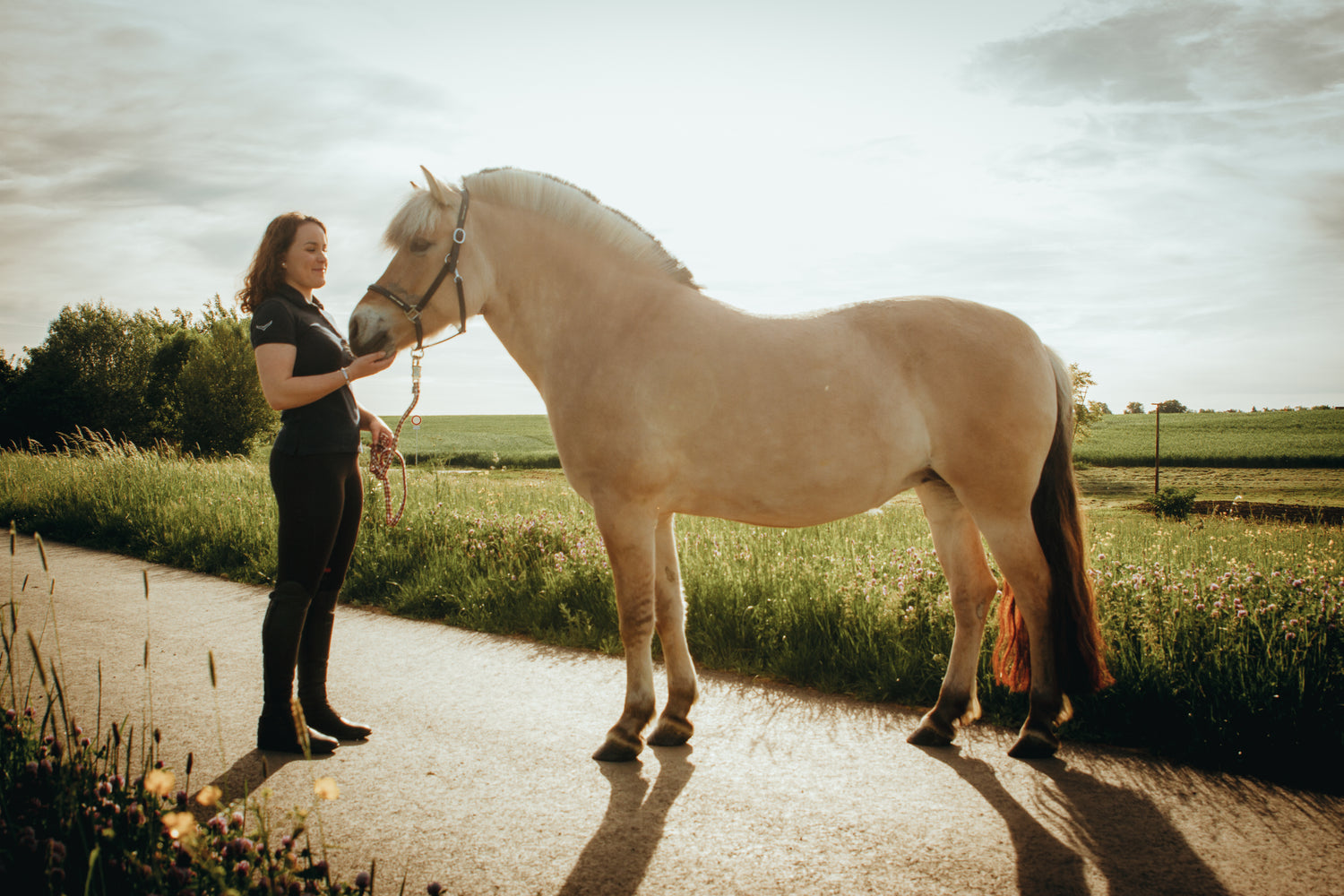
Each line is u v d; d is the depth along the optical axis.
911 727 3.45
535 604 5.29
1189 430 66.50
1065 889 2.13
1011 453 3.07
